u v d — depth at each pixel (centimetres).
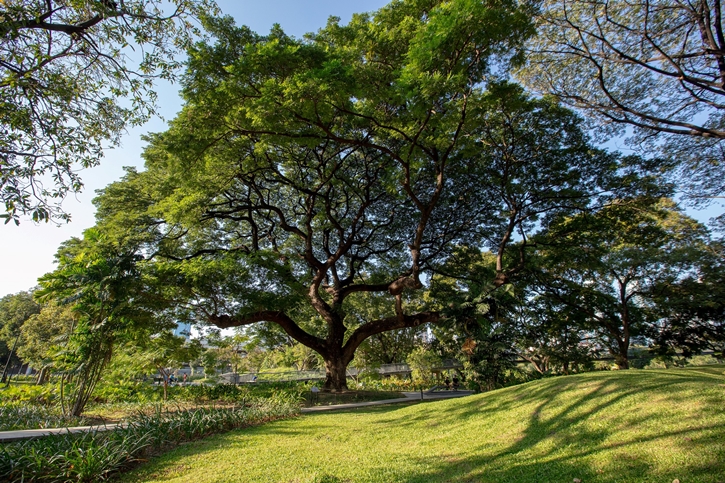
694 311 2072
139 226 1611
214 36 1067
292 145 1536
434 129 1135
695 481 361
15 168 609
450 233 1845
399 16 1161
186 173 1233
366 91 941
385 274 2061
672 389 620
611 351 2355
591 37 1228
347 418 1017
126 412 1088
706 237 2103
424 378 2467
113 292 997
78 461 504
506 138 1577
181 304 1323
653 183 1541
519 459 518
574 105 1338
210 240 1855
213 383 1614
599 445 502
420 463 557
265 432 818
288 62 944
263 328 1869
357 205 1970
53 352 1029
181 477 521
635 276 2144
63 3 648
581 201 1628
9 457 495
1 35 548
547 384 846
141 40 727
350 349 1744
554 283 2217
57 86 665
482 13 813
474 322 1406
